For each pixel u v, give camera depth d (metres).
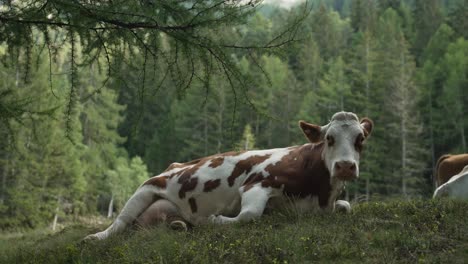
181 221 8.03
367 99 66.69
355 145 7.26
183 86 6.82
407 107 62.06
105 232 8.55
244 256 5.54
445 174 10.60
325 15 111.50
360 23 119.56
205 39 6.36
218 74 6.71
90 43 6.49
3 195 34.94
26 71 6.84
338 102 70.44
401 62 77.25
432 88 72.19
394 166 58.19
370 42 79.88
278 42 6.47
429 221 6.61
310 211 7.69
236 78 6.59
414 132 59.41
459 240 5.94
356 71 72.38
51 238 11.38
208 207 8.30
